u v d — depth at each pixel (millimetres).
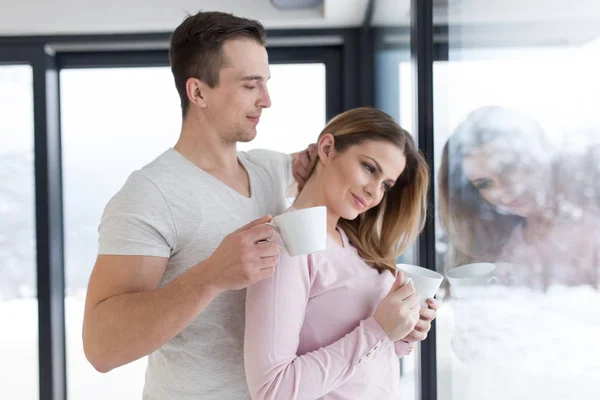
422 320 999
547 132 620
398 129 1002
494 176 790
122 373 2568
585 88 541
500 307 786
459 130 964
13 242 2494
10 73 2451
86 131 2535
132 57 2514
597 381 541
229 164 1132
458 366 1008
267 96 1100
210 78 1050
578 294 570
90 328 902
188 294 817
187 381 1055
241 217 1094
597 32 517
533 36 649
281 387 837
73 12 2236
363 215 1131
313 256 947
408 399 1569
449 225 1045
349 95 2420
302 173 1254
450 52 1019
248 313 885
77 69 2529
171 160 1064
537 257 661
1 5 2232
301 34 2396
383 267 1093
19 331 2502
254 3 2270
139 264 942
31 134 2477
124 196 983
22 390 2510
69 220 2551
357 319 969
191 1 2238
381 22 1897
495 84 778
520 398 727
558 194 604
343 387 933
